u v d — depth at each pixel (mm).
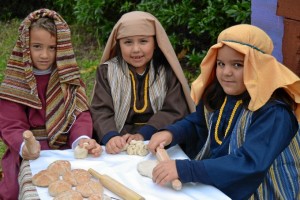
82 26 5805
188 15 4414
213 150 2213
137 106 2713
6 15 6438
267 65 1990
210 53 2098
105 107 2676
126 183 1968
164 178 1926
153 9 4586
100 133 2547
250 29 2006
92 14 5188
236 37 1991
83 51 5348
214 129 2223
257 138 1992
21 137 2395
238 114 2135
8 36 5793
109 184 1914
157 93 2713
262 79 1983
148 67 2752
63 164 2021
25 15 6488
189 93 2762
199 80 2219
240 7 3982
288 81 1970
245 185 1976
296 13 2838
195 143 2443
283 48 2969
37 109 2512
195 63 4512
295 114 2100
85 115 2580
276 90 2072
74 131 2510
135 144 2240
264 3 3033
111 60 2807
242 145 2031
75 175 1962
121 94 2707
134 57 2662
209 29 4273
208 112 2268
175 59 2744
